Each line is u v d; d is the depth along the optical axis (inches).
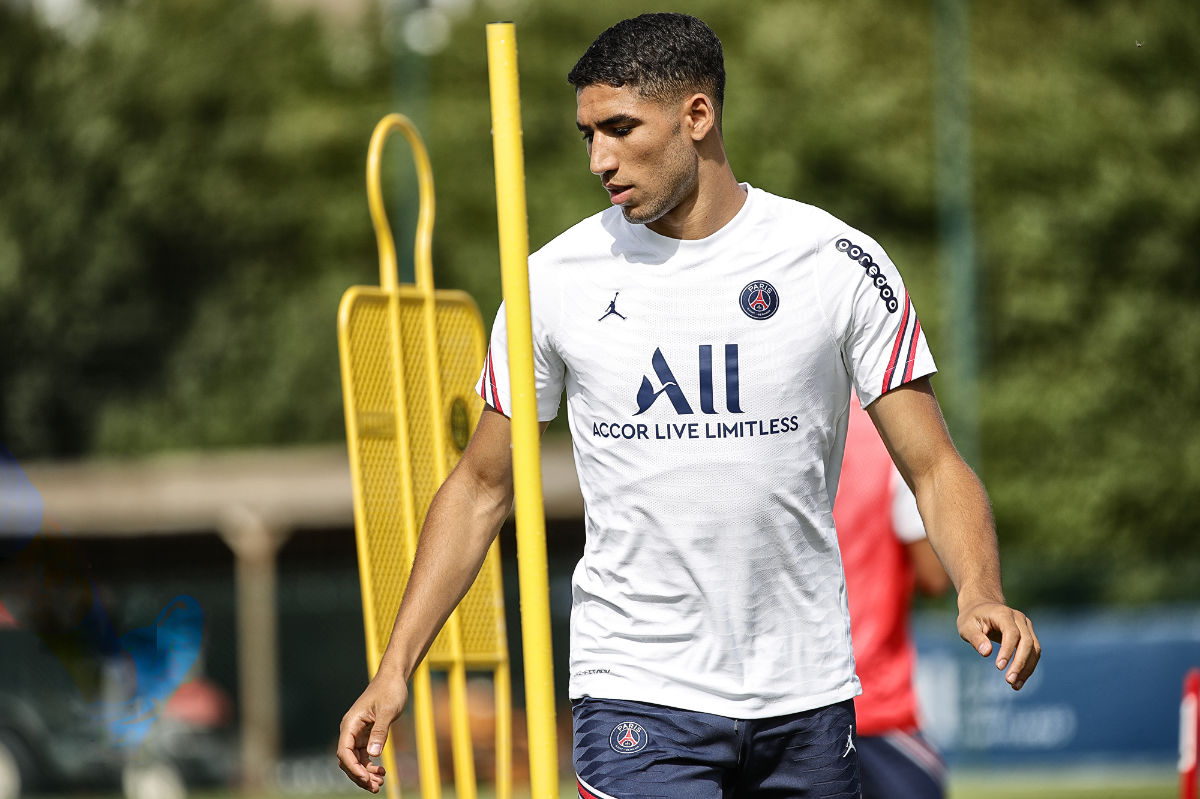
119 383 4781.0
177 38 4881.9
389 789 594.2
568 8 4736.7
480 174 4628.4
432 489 621.0
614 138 480.4
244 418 4581.7
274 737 2529.5
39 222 4731.8
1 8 4891.7
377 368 607.2
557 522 2893.7
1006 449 3964.1
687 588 493.7
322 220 4741.6
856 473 800.9
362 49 4985.2
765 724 498.9
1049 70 4244.6
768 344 488.7
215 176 4746.6
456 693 625.3
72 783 2106.3
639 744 496.7
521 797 2167.8
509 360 460.1
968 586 454.9
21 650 2025.1
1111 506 3909.9
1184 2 4121.6
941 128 3112.7
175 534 2888.8
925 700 2559.1
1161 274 4020.7
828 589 506.0
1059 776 2410.2
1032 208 4060.0
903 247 4212.6
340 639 2699.3
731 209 494.6
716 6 4603.8
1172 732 2620.6
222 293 4771.2
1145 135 4052.7
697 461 488.4
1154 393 3988.7
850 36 4539.9
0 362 4729.3
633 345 492.1
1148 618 2938.0
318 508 2819.9
